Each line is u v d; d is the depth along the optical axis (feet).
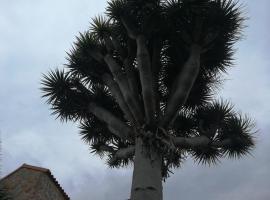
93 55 30.35
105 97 31.68
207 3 27.48
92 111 30.55
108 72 30.78
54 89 32.53
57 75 32.81
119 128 27.07
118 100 27.25
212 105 32.30
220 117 30.86
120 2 28.35
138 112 25.08
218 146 29.76
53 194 41.83
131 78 26.25
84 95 32.04
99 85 32.22
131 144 28.45
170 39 29.32
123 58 28.30
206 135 29.66
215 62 31.27
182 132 32.71
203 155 32.37
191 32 26.91
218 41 28.68
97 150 32.58
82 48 30.89
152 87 25.14
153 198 22.80
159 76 30.63
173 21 27.89
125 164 32.86
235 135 30.09
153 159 23.88
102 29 30.17
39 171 40.22
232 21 27.91
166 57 31.01
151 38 28.78
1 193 32.04
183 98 24.88
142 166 23.71
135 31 26.12
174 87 26.73
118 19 28.25
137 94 25.77
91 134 33.37
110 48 29.12
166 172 25.95
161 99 30.37
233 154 30.78
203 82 32.89
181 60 29.71
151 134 24.31
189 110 33.58
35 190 38.14
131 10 26.99
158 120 25.21
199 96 33.45
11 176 39.63
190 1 27.20
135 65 29.50
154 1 27.17
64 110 32.55
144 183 23.15
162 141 24.38
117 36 30.04
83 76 32.68
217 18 27.20
